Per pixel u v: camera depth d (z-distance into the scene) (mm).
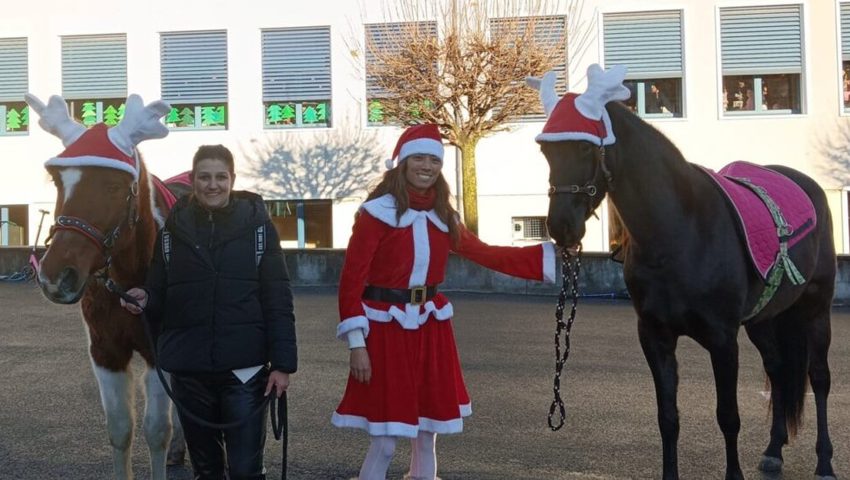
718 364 4203
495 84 15625
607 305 12398
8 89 19781
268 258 3510
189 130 19312
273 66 19219
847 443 5422
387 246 3680
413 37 16328
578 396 6633
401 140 3760
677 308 4133
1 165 19438
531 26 16328
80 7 19500
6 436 5434
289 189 19047
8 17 19641
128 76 19500
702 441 5418
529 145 18375
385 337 3652
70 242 3350
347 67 18891
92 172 3461
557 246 3994
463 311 11656
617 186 4047
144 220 3885
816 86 18219
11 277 14688
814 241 4926
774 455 4906
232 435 3430
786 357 5059
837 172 18094
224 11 19219
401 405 3592
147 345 3906
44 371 7426
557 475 4711
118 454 4004
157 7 19359
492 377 7332
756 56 18422
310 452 5156
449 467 4848
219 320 3404
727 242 4211
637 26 18484
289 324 3488
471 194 16297
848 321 10961
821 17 18234
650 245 4102
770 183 4926
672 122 18422
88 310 3906
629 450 5195
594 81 3904
